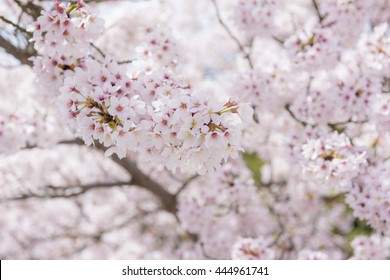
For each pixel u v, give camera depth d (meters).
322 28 5.23
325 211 8.64
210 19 8.85
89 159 8.12
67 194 6.62
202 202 6.39
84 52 3.65
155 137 2.80
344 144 4.09
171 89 3.04
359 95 4.79
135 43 6.86
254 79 5.35
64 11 3.34
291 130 5.39
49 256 8.44
